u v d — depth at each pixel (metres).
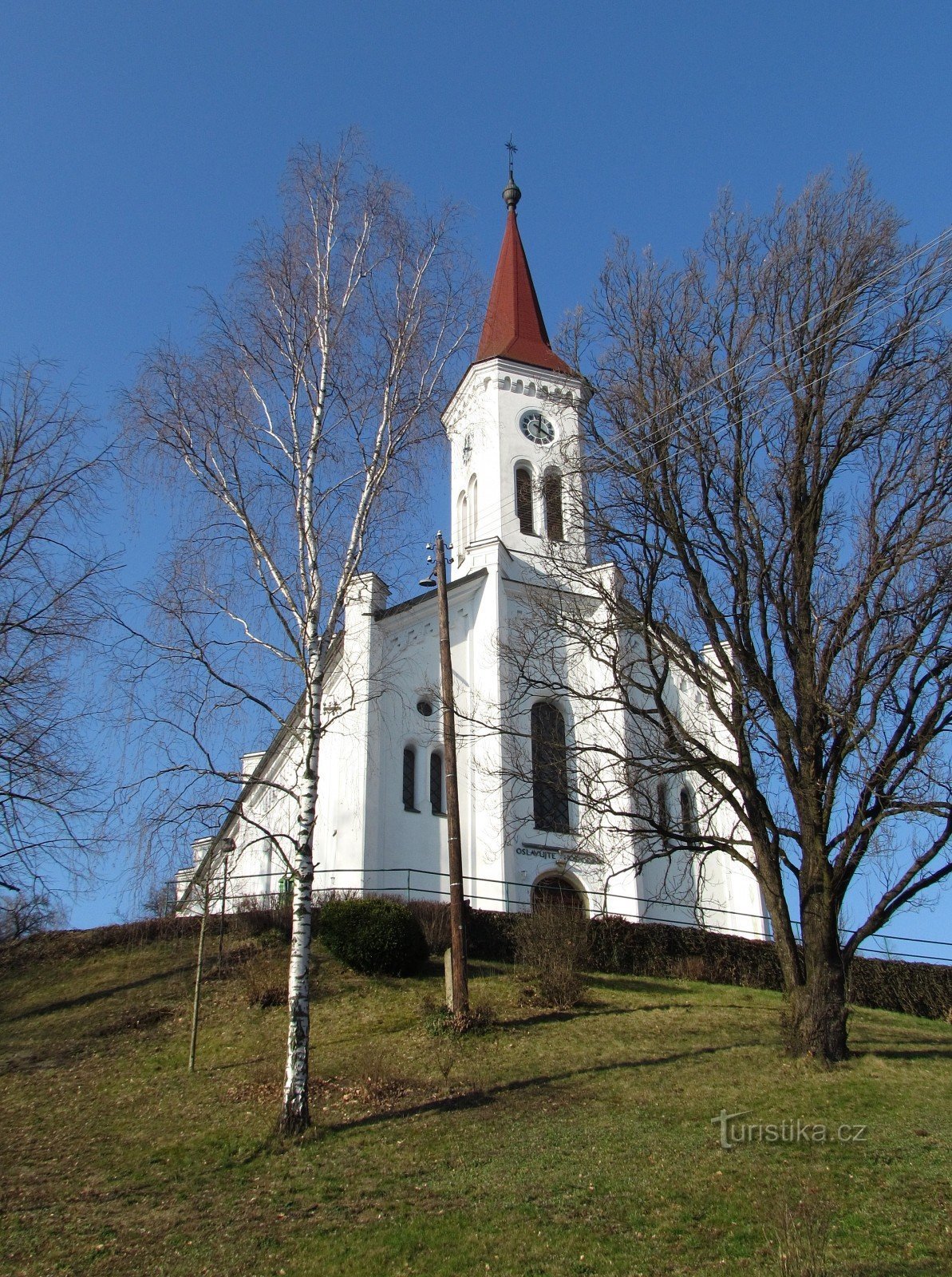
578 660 33.25
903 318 19.25
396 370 19.66
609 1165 13.92
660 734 24.08
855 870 18.88
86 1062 20.27
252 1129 16.08
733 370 20.73
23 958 26.52
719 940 28.64
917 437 18.73
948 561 17.56
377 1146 14.98
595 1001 23.89
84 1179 14.43
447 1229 12.20
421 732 33.50
